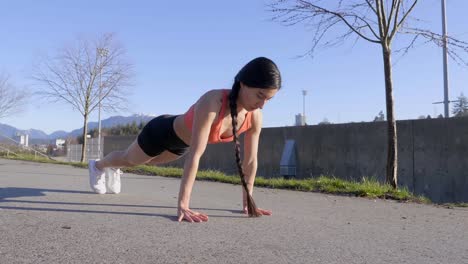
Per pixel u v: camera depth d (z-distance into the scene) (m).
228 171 16.22
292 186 6.66
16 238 2.47
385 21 6.95
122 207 3.66
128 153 3.94
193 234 2.66
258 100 2.88
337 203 4.69
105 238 2.51
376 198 5.38
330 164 13.30
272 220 3.27
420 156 11.17
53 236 2.53
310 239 2.64
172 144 3.50
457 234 2.93
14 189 4.86
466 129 10.34
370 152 12.30
